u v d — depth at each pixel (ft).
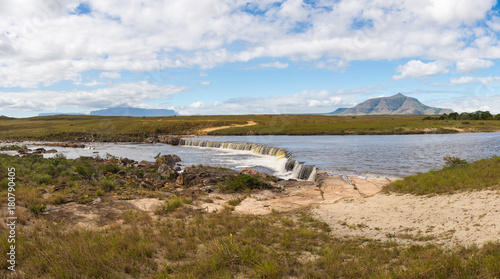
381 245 25.13
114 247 22.58
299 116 455.22
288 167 92.99
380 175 70.90
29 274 18.13
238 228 31.53
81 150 167.53
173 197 46.65
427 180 46.11
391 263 20.77
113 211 36.96
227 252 22.30
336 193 51.57
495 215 26.55
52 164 75.25
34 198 38.27
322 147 139.33
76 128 286.66
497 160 53.83
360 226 31.48
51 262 19.63
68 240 24.40
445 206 32.71
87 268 19.17
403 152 115.55
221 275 19.01
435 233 26.53
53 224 29.04
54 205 37.99
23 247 21.88
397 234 27.84
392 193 44.78
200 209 40.45
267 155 131.44
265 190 57.62
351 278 18.45
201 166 91.35
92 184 54.13
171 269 20.18
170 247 24.27
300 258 22.54
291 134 246.88
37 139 241.35
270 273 18.78
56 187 48.19
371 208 37.91
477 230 24.61
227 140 203.00
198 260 21.77
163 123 318.86
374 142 161.89
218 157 127.34
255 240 26.81
